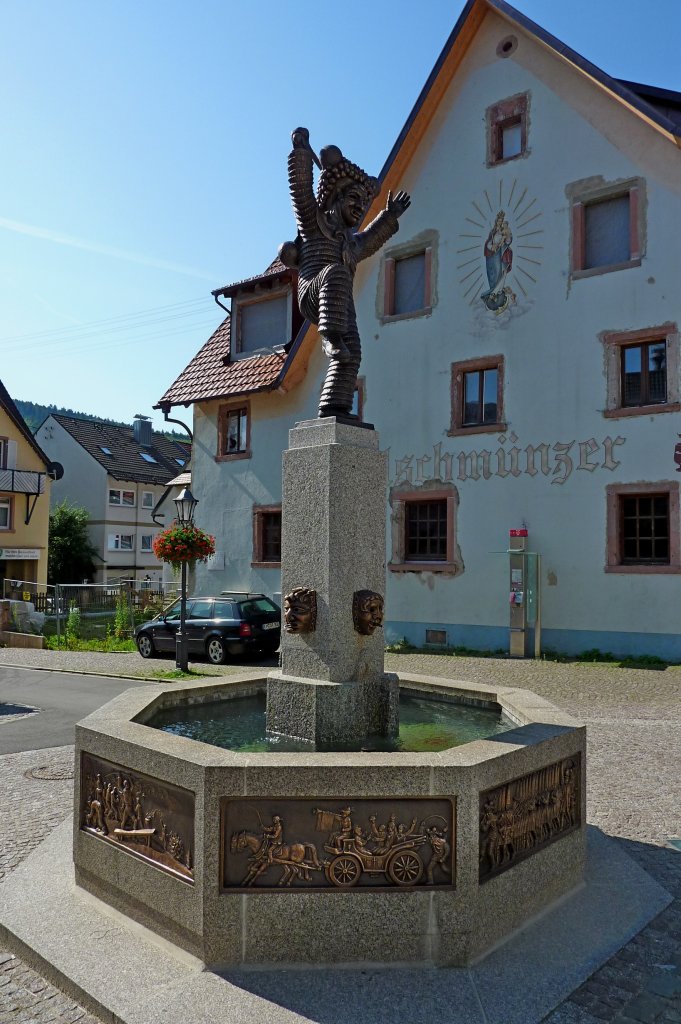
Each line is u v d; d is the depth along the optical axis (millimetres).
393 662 14617
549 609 15211
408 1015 3055
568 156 15453
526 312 15836
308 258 5168
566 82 15555
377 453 4906
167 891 3582
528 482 15641
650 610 14133
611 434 14672
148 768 3674
